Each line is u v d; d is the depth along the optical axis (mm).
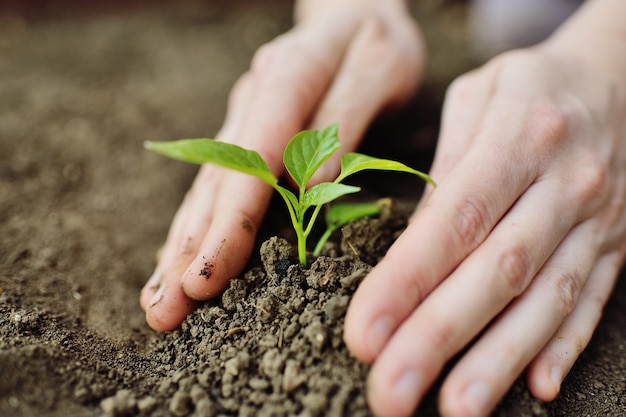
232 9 614
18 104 462
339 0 383
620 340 301
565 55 333
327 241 304
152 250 363
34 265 331
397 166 256
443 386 239
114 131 444
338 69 340
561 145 284
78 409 254
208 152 234
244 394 253
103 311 316
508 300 245
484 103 311
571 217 271
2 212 362
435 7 600
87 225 369
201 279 270
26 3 602
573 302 260
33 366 260
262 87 318
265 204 287
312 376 248
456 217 250
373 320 235
